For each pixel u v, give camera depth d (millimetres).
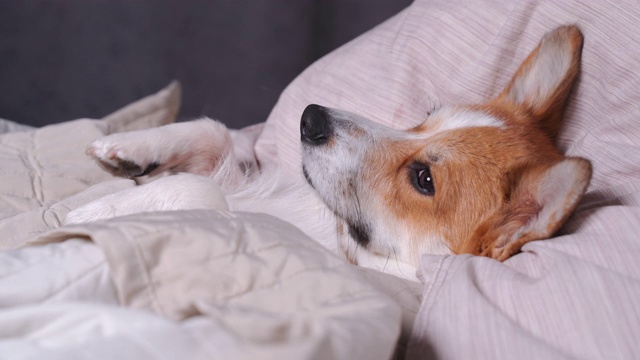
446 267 1463
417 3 2453
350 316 1093
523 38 2166
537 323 1273
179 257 1148
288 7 4352
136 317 981
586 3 2025
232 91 4539
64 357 874
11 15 4285
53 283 1089
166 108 2859
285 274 1177
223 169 2275
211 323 975
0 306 1041
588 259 1414
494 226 1776
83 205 1825
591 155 1836
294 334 994
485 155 1871
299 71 4500
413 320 1399
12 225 1842
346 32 4410
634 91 1868
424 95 2311
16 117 4512
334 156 2041
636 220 1482
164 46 4426
